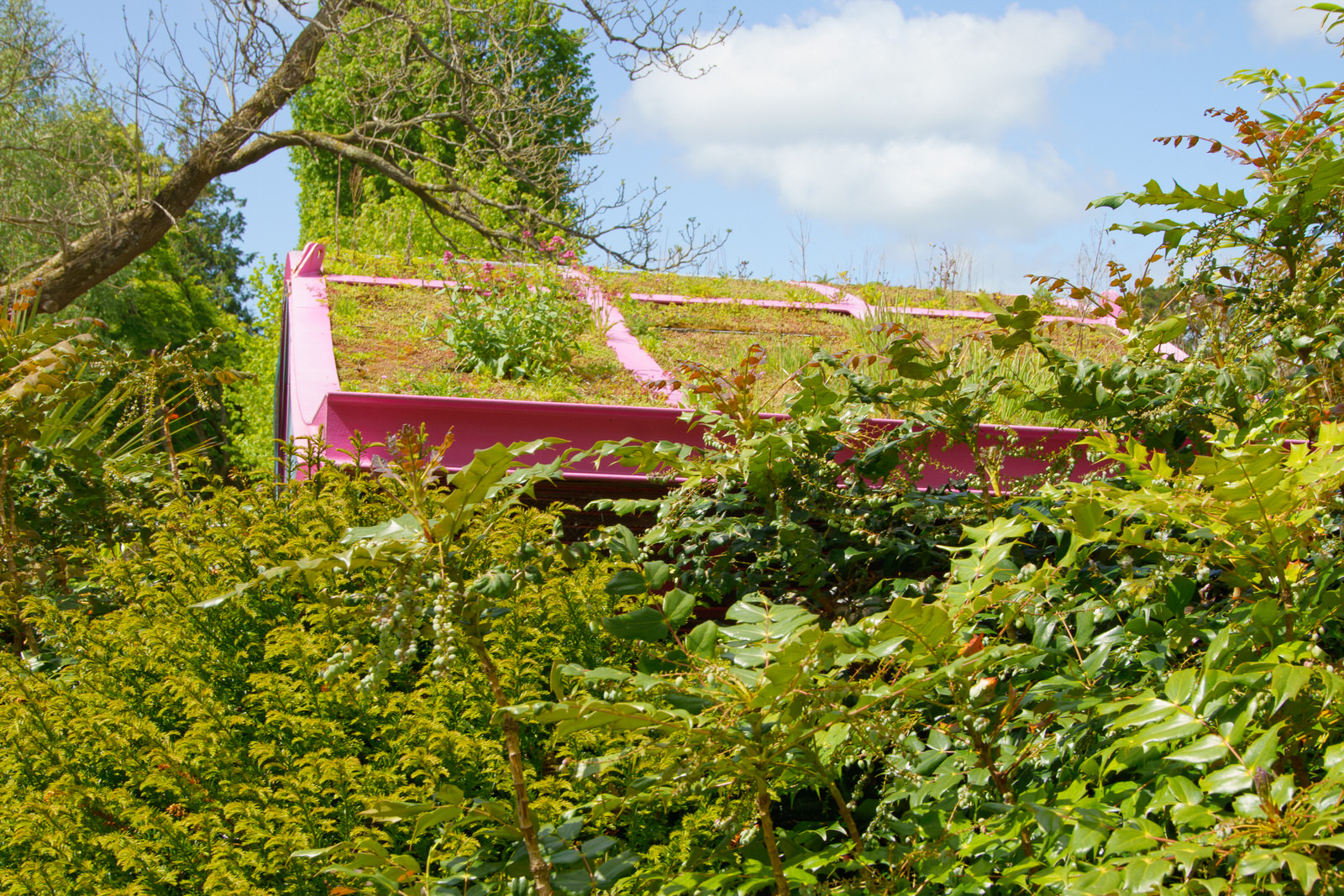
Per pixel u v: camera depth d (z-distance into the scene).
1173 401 2.85
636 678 1.71
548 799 2.28
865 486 2.94
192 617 2.85
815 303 7.81
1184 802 1.50
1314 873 1.16
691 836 2.21
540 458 3.85
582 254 9.31
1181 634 1.92
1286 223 2.81
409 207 15.13
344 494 3.27
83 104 14.05
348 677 2.50
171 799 2.51
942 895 1.81
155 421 4.31
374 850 1.75
